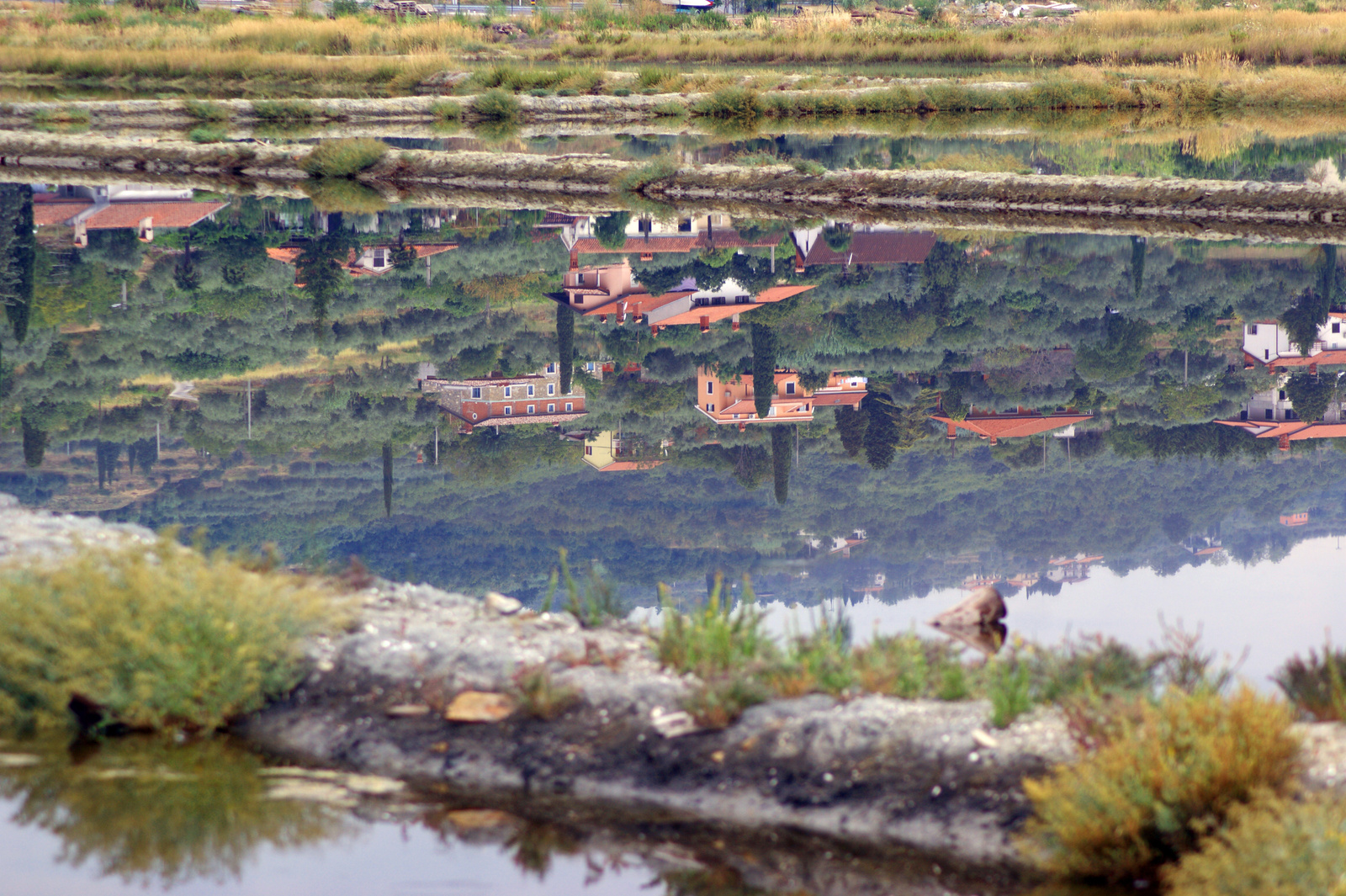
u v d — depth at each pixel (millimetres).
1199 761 26844
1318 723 31016
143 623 34625
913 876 26984
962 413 101375
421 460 83750
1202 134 180250
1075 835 26531
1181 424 94438
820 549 61375
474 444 90062
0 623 35281
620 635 39469
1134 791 26609
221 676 34125
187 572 37906
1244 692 28578
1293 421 93875
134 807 29625
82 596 35875
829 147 174000
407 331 124312
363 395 99625
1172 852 26469
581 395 114438
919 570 55656
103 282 123250
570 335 141750
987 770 29719
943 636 41062
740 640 37406
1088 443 89188
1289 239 131875
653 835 28812
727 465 85250
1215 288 118688
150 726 34312
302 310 123812
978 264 136125
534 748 32438
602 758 31953
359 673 36094
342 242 145500
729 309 149375
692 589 50000
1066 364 112062
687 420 104812
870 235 147375
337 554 55688
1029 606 47094
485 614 40875
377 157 166375
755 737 32000
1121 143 171000
